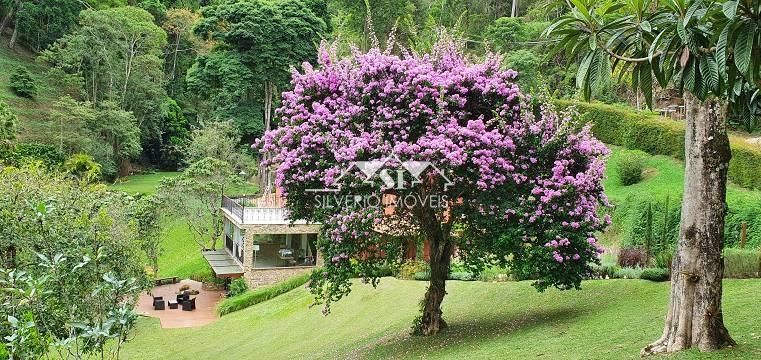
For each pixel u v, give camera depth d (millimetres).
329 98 12195
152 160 58656
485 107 12180
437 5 49031
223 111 45062
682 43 5555
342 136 11523
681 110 29453
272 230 26266
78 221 10930
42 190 13953
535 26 37094
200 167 31484
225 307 23891
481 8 48688
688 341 7641
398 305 18203
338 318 18797
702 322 7531
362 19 44156
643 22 5613
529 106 12172
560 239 11328
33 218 10430
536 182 11945
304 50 44844
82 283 9164
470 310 15531
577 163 12234
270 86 45312
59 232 10602
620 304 12609
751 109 8023
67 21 62719
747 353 7160
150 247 26203
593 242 11531
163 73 58031
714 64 5379
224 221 32125
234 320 22219
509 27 36906
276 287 24453
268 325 20500
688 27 5508
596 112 30438
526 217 11617
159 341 20047
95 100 52125
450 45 12805
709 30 5504
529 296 15250
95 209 15930
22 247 10539
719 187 7441
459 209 12086
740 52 5121
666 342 7836
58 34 62375
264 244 27547
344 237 11453
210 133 39531
